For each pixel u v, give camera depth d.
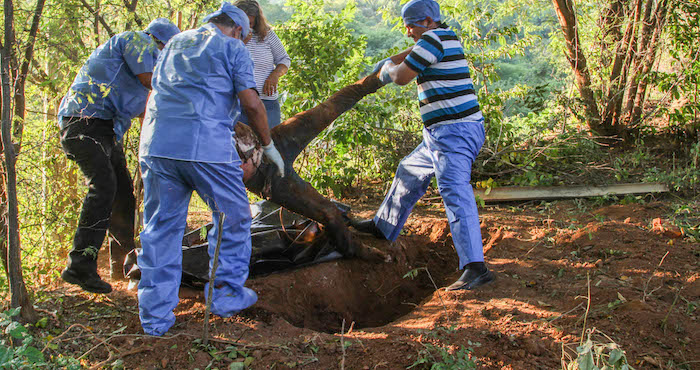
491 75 6.93
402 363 2.93
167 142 3.12
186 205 3.34
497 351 3.03
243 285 3.72
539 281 3.87
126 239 4.13
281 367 2.96
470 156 3.99
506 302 3.59
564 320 3.29
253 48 4.97
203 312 3.53
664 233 4.45
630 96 7.26
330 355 3.08
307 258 4.29
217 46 3.15
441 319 3.41
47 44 3.50
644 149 6.98
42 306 3.58
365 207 5.84
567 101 6.97
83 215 3.71
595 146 6.66
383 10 6.91
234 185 3.31
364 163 6.69
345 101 4.21
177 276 3.34
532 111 6.70
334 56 6.09
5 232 3.30
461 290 3.81
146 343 3.16
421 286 4.64
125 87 3.74
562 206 5.48
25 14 3.34
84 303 3.70
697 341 3.05
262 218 4.60
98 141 3.69
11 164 2.96
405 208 4.57
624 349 2.98
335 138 6.04
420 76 3.98
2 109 2.91
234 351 3.08
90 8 3.86
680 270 3.85
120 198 4.06
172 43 3.23
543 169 6.34
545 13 8.46
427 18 3.93
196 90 3.12
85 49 3.98
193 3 4.34
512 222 5.00
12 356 2.43
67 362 2.77
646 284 3.66
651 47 6.96
